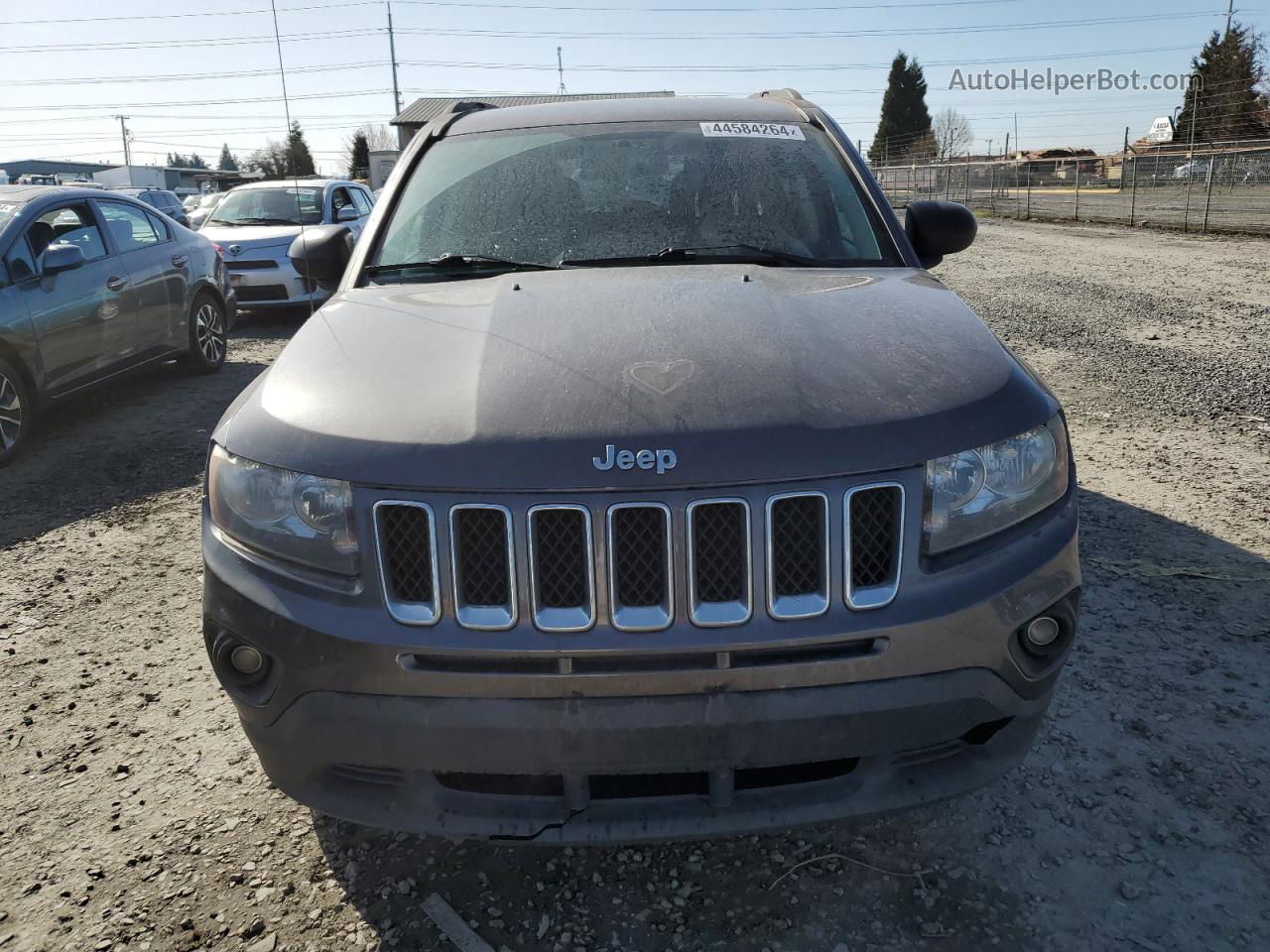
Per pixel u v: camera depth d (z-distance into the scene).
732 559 1.77
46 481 5.50
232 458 2.01
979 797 2.48
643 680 1.77
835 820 1.92
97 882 2.30
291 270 10.83
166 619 3.73
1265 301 10.41
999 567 1.88
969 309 2.45
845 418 1.85
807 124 3.37
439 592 1.79
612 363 1.99
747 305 2.27
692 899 2.17
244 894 2.24
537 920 2.12
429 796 1.93
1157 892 2.15
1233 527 4.12
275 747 1.96
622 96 3.74
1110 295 11.20
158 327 7.32
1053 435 2.04
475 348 2.12
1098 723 2.77
